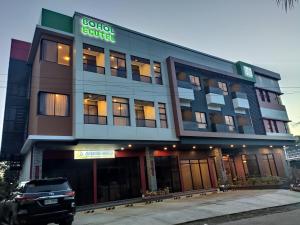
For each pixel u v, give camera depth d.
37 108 16.64
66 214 8.80
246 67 31.62
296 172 30.08
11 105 21.84
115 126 18.73
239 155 29.64
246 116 29.45
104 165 19.67
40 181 9.11
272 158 32.78
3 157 20.84
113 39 20.97
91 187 18.52
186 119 24.12
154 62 23.12
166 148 22.97
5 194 11.18
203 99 26.02
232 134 25.81
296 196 16.34
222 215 11.52
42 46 18.00
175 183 22.84
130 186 20.38
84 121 17.59
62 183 9.41
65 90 18.02
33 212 8.24
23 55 23.45
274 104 33.91
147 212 12.87
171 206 14.54
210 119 26.17
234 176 28.25
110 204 17.06
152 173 20.83
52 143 16.62
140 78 21.58
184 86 23.91
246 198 16.02
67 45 19.17
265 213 12.11
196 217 11.21
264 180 21.84
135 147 20.78
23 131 21.58
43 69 17.56
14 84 22.42
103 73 19.56
